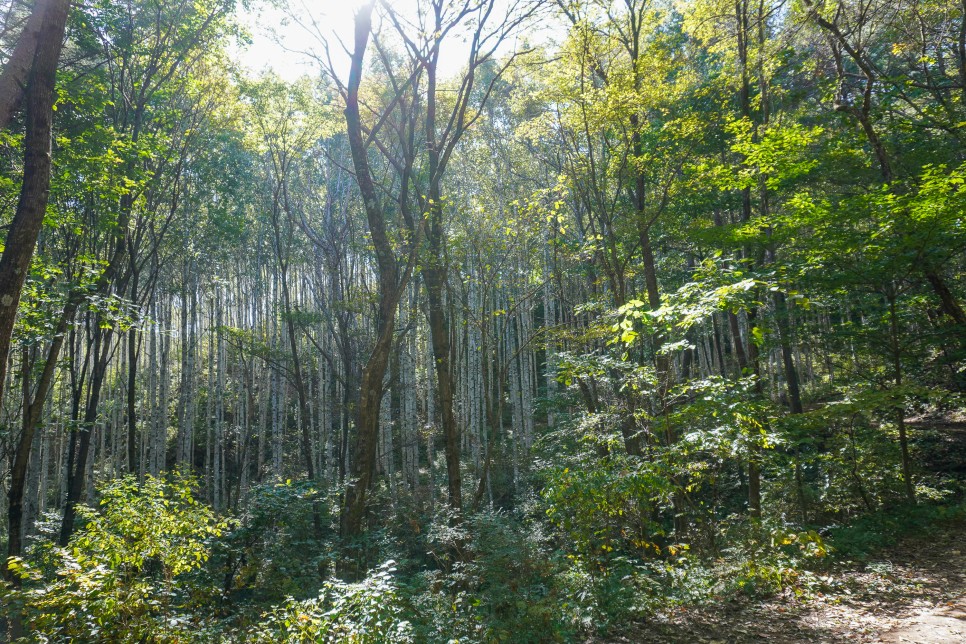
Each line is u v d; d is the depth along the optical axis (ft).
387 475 73.20
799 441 32.50
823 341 41.27
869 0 34.86
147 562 25.22
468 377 75.82
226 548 31.01
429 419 77.97
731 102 50.29
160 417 79.77
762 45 40.29
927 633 16.43
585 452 33.86
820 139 44.47
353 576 30.94
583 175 45.27
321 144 86.43
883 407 32.50
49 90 18.25
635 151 41.57
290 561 30.60
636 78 37.50
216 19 49.21
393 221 73.72
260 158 79.77
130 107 49.37
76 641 16.52
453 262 42.98
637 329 38.22
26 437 31.81
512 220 41.86
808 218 32.73
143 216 49.16
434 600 22.74
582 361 28.12
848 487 40.40
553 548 31.07
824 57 40.32
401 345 80.84
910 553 25.05
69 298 31.60
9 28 33.86
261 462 84.17
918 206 28.71
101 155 36.55
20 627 18.34
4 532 63.82
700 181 39.52
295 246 90.94
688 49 47.62
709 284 23.77
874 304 42.42
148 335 92.53
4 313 16.92
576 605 20.77
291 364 89.51
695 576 22.77
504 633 18.97
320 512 37.96
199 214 74.28
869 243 32.24
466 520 30.07
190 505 24.36
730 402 25.70
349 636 16.67
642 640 18.07
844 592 20.51
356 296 65.87
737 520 34.45
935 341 35.78
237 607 28.68
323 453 85.56
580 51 37.83
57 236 46.80
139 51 48.37
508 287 58.54
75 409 48.34
